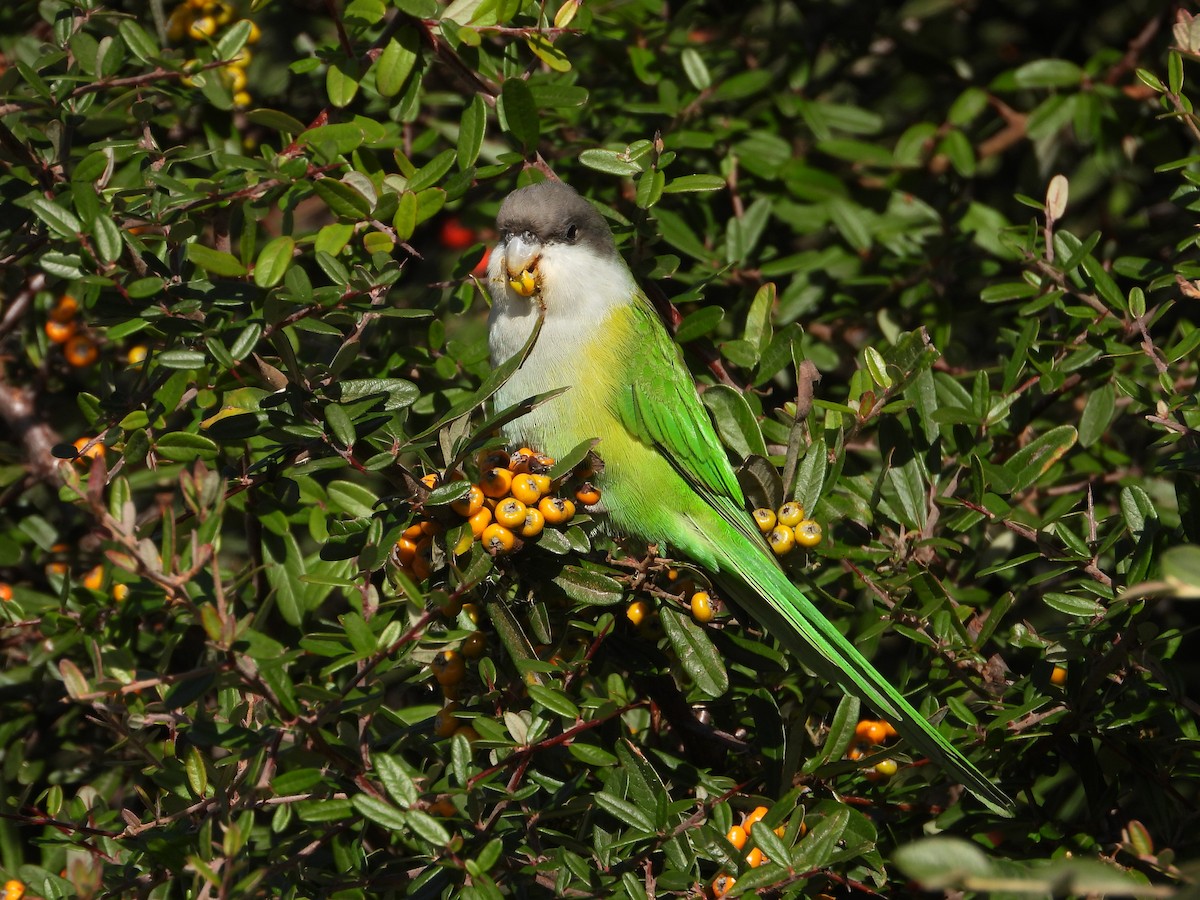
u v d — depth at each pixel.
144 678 5.26
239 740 5.32
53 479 9.19
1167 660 6.30
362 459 6.34
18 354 9.70
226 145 8.86
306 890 5.62
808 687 7.29
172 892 6.34
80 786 8.15
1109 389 7.73
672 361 7.91
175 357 5.92
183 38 8.79
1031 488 8.36
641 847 5.90
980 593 7.70
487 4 7.25
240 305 6.39
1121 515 6.88
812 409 7.18
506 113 7.33
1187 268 7.22
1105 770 6.89
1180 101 7.13
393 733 6.17
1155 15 10.04
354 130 6.82
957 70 11.19
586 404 7.87
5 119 7.23
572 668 6.10
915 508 7.23
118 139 7.53
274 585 7.23
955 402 7.95
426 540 5.90
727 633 6.68
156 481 7.98
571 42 9.47
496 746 5.71
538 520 5.83
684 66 9.16
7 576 9.24
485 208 9.49
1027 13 11.47
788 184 9.84
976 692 6.91
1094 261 7.55
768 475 6.70
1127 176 10.57
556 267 7.79
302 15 10.11
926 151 10.24
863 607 7.54
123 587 7.30
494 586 5.86
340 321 6.22
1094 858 5.99
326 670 5.25
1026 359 7.77
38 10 9.23
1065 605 6.38
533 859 5.70
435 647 5.77
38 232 6.75
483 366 8.23
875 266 9.90
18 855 7.30
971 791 6.29
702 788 6.30
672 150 8.36
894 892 6.70
